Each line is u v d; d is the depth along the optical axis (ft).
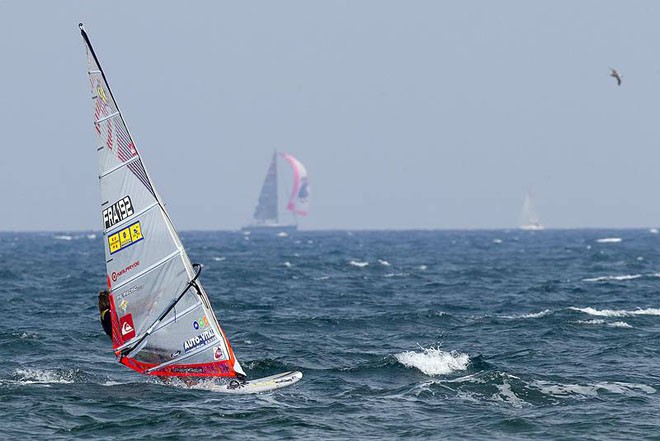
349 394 328.29
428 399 317.63
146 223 327.06
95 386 335.26
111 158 325.62
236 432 273.33
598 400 316.19
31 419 285.43
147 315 331.36
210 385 333.01
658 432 274.16
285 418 288.51
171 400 312.50
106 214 328.08
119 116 322.96
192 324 330.95
